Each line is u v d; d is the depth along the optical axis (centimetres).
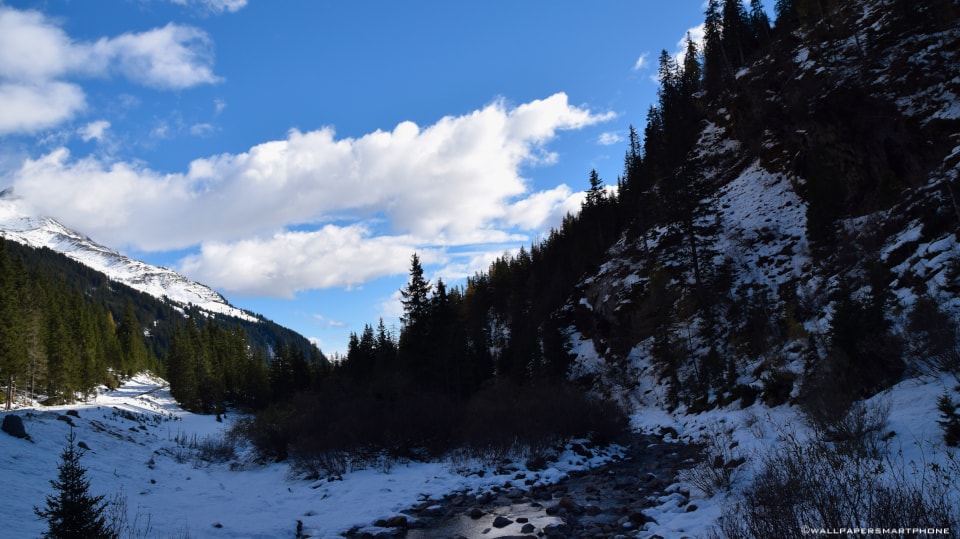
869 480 645
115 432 2392
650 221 4616
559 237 7588
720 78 5609
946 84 2355
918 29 2773
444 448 2050
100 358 7775
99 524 773
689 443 1802
